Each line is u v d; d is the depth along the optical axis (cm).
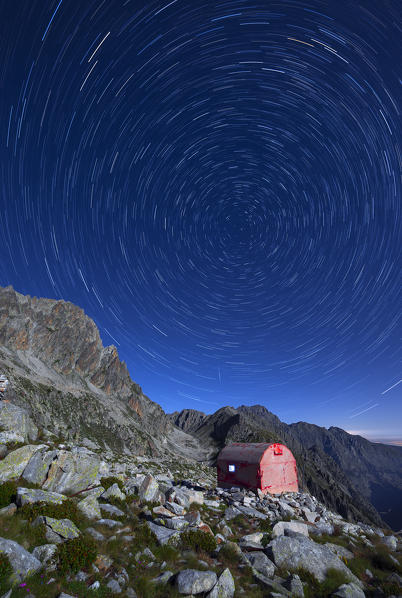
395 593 1109
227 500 1988
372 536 1806
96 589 817
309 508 2188
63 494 1383
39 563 834
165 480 2534
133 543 1112
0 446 1611
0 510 1081
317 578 1117
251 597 927
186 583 888
